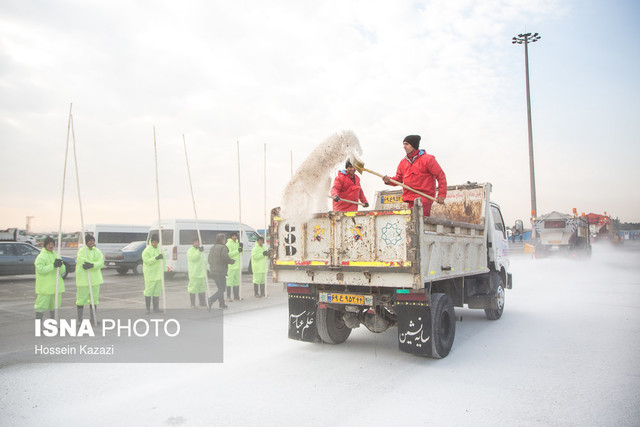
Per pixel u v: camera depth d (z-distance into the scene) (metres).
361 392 4.36
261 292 11.47
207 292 9.40
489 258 7.77
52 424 3.67
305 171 5.51
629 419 3.64
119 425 3.64
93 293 7.68
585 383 4.52
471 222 7.58
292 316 6.16
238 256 10.70
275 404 4.06
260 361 5.47
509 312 8.78
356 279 5.23
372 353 5.84
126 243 21.09
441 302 5.39
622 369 4.97
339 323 6.32
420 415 3.77
